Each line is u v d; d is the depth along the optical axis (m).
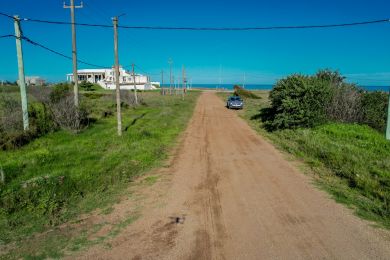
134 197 8.16
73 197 8.07
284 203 7.73
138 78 119.06
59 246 5.72
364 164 10.85
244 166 11.30
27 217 6.96
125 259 5.28
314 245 5.70
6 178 9.53
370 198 8.00
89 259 5.29
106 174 9.97
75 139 16.16
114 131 18.55
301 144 14.80
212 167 11.16
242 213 7.15
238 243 5.79
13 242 5.89
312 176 9.98
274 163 11.70
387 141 15.11
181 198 8.09
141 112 30.66
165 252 5.50
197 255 5.39
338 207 7.45
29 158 11.82
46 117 18.05
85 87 88.50
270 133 19.28
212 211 7.27
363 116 20.45
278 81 22.20
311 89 19.06
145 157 12.10
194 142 15.99
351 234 6.11
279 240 5.90
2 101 20.48
